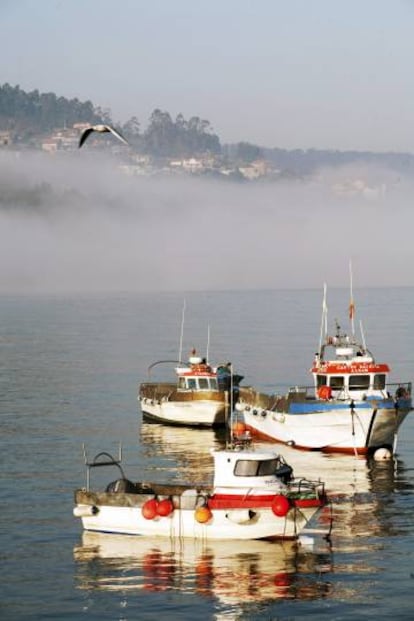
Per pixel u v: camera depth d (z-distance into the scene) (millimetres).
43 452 84812
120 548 57938
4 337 198500
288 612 49500
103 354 163125
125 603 50719
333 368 86000
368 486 72188
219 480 59125
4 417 102750
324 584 52656
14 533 60750
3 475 75938
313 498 58469
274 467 59656
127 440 90625
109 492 60312
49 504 67250
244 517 57719
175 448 86688
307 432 84938
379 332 199750
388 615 48969
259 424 91500
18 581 53438
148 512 58938
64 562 55969
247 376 133375
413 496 69062
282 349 167500
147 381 130125
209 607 50219
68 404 111438
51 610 50000
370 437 82938
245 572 54312
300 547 57906
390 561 55625
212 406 96125
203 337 192750
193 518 58438
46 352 167375
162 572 54469
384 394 85375
